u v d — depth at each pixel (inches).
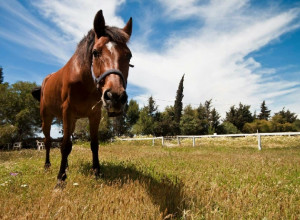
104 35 116.8
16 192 115.9
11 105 909.8
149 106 1723.7
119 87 96.9
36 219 75.4
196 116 1817.2
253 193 108.3
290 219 81.7
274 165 195.2
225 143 706.8
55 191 112.2
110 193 105.5
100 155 303.0
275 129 1699.1
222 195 102.3
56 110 178.7
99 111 156.8
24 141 895.1
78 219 76.0
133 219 75.9
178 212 86.2
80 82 136.9
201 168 185.8
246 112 1838.1
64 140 142.6
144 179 136.3
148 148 537.0
